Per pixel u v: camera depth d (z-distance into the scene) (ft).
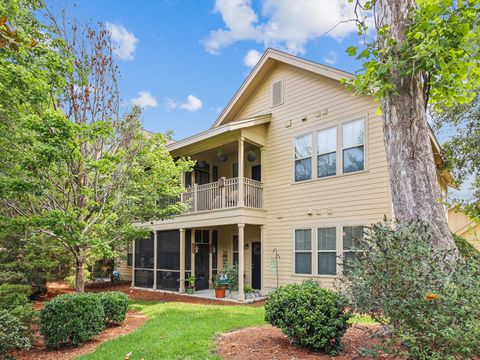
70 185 24.47
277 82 37.47
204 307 27.96
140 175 27.71
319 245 31.94
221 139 36.88
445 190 43.06
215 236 44.32
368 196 29.14
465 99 16.58
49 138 19.15
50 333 18.04
